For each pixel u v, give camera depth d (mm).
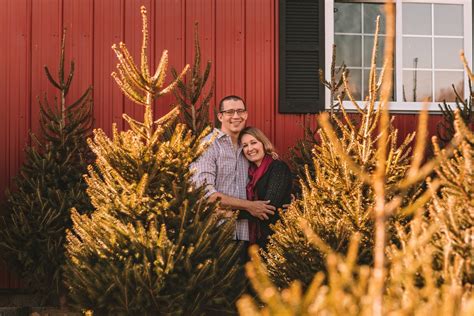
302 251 5699
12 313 6672
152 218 5609
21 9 7770
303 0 8000
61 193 6945
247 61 7910
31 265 6953
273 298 3002
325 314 2961
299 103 7910
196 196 5777
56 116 7262
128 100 7785
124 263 5531
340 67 7469
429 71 8195
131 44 7832
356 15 8172
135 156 5574
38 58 7758
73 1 7805
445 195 4879
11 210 7117
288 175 6488
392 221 5551
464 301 3518
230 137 6547
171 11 7883
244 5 7941
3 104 7703
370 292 3002
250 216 6332
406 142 5742
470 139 4562
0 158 7664
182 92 7383
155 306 5449
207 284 5559
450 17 8258
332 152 5805
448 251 4082
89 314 5492
